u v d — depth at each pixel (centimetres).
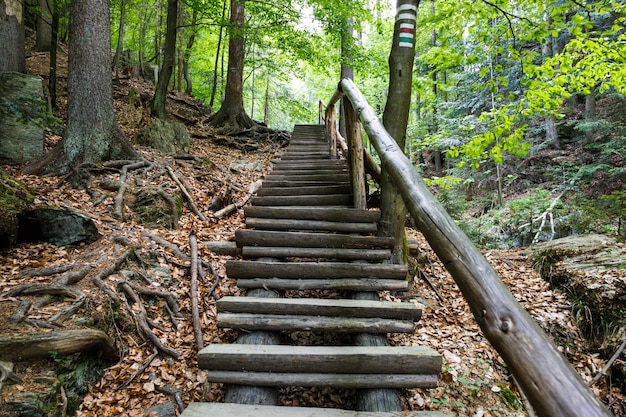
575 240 466
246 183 671
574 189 874
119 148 549
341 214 362
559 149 1098
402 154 236
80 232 354
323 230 356
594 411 84
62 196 427
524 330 103
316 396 236
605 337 339
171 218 453
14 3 655
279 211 371
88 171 489
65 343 224
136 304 298
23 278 282
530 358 97
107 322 267
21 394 194
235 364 210
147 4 1423
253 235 322
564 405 87
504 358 104
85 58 524
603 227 550
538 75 443
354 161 411
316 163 636
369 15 912
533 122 1233
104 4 543
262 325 242
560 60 424
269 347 218
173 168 598
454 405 257
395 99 365
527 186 1060
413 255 423
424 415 182
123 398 235
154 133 727
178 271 357
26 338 214
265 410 183
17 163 527
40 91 557
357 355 209
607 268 386
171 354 272
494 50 499
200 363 211
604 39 409
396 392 208
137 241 371
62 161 501
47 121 403
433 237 150
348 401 233
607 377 314
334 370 209
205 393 237
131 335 278
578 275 390
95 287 286
